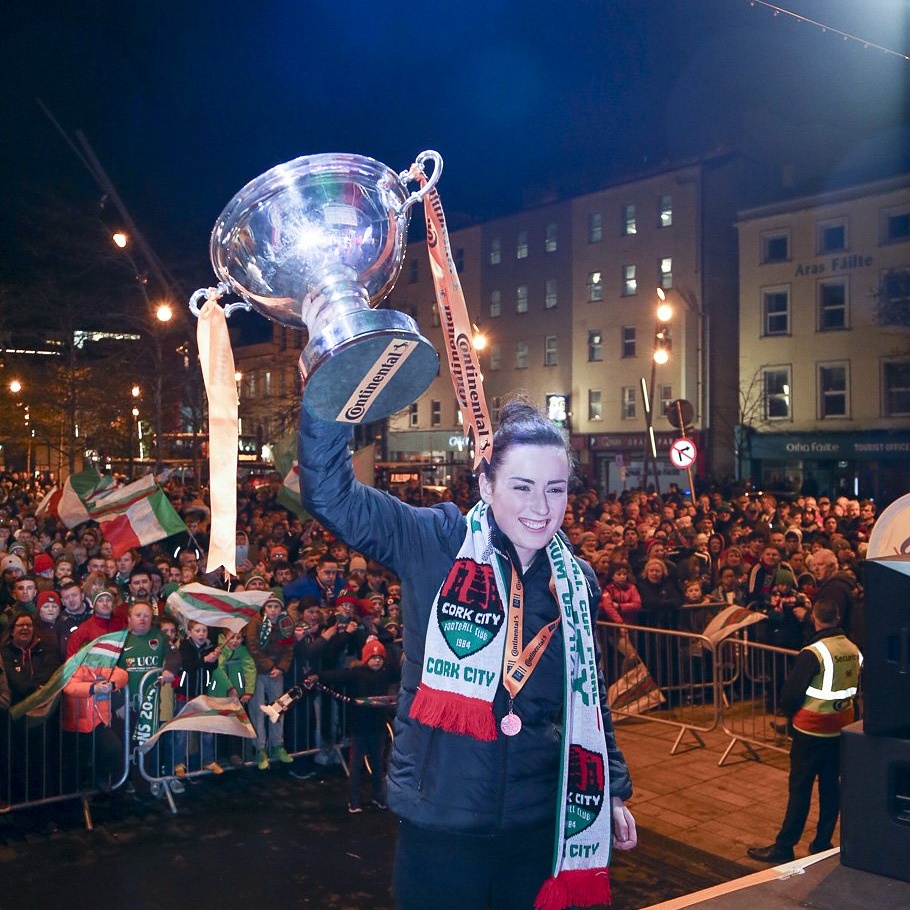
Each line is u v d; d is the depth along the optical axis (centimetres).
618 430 3788
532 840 219
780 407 3306
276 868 629
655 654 977
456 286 216
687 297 3528
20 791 714
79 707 716
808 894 190
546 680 220
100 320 2644
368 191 207
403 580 218
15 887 596
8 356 2745
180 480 2891
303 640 826
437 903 212
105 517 1105
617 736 895
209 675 784
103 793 731
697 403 3509
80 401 2598
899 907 183
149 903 575
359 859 644
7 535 1247
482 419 216
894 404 3038
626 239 3759
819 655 607
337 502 203
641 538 1482
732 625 878
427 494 2723
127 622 794
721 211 3562
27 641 741
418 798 212
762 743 817
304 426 198
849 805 198
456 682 208
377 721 742
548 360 4112
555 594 223
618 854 642
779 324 3306
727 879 607
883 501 3083
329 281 196
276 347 4753
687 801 730
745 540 1448
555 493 214
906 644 188
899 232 3016
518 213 4250
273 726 812
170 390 2553
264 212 201
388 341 173
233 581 1009
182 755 773
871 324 3072
